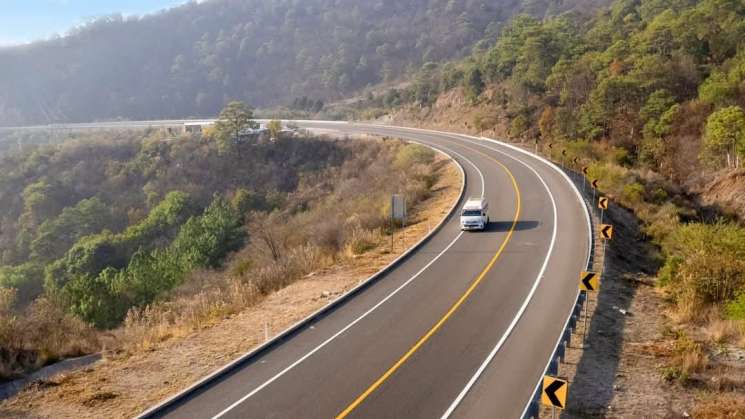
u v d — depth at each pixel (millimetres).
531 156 58625
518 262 27062
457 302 22094
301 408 14336
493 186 45281
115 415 14453
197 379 16391
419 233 34062
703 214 47188
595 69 74812
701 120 61156
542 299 22047
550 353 17250
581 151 59750
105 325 32156
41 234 68062
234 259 45250
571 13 140625
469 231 33594
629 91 66688
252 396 15117
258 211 62469
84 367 17828
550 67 81000
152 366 17562
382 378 15867
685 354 17906
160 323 21844
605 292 23891
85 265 54375
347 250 30859
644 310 22750
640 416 14250
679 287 24609
